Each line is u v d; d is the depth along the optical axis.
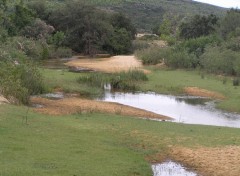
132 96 35.22
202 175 14.59
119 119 23.02
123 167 14.19
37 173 12.05
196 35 77.69
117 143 17.80
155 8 154.12
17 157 13.43
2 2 66.00
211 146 17.64
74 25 76.12
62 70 49.47
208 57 48.81
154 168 15.20
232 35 62.66
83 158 14.52
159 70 50.75
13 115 20.00
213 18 77.94
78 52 75.81
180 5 176.62
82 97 33.41
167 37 87.06
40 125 18.92
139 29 127.38
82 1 77.12
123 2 149.25
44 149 14.88
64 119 21.73
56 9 79.50
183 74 46.91
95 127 20.30
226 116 28.30
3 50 34.12
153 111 29.41
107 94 35.72
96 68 53.56
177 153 16.83
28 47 54.22
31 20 70.25
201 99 34.47
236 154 16.48
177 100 33.94
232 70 45.91
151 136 19.17
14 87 26.00
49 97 31.27
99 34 76.69
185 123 24.27
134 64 56.94
